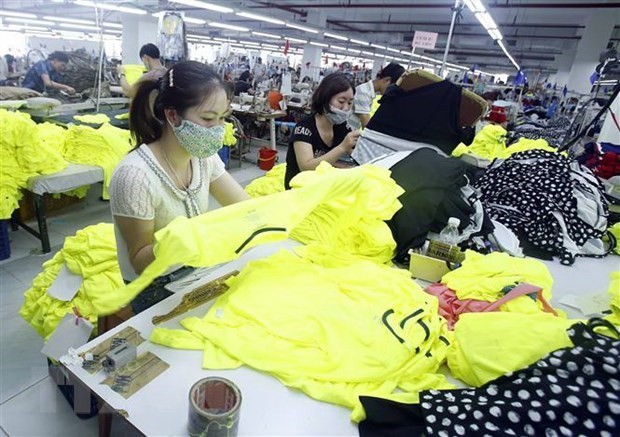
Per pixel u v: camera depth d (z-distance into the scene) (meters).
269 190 2.83
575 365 0.72
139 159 1.16
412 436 0.74
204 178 1.37
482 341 0.89
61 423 1.48
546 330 0.84
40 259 2.72
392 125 2.18
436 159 1.65
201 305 1.06
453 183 1.57
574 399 0.69
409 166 1.61
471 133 2.51
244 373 0.87
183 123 1.13
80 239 1.73
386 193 1.39
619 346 0.74
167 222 1.22
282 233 1.04
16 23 12.38
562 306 1.35
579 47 9.73
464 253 1.39
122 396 0.80
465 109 2.13
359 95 3.04
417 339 0.95
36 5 11.55
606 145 2.90
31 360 1.82
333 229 1.37
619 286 1.23
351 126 2.94
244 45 19.94
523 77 9.07
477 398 0.77
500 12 10.16
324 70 15.40
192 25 12.84
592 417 0.67
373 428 0.78
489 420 0.73
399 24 13.89
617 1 8.17
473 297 1.16
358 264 1.24
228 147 5.26
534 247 1.75
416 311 1.04
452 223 1.48
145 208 1.13
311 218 1.40
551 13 9.84
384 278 1.14
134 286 0.83
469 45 15.03
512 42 14.09
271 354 0.89
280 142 7.29
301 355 0.89
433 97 2.12
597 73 3.38
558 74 15.34
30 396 1.60
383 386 0.86
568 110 6.58
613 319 1.17
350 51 17.39
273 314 0.98
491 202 1.92
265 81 9.86
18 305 2.21
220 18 14.17
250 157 6.08
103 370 0.85
